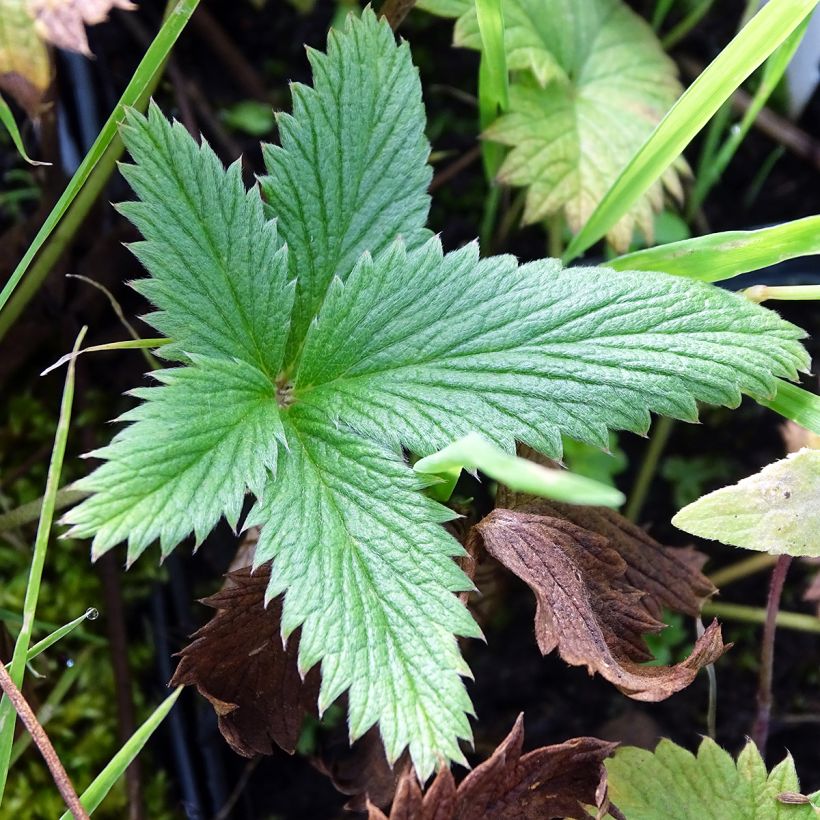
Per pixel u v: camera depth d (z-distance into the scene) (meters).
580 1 0.23
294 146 0.18
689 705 0.23
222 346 0.17
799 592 0.23
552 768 0.17
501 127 0.22
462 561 0.18
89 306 0.24
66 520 0.15
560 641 0.16
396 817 0.16
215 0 0.26
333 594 0.16
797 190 0.26
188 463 0.16
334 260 0.18
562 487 0.13
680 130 0.19
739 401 0.17
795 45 0.21
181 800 0.22
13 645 0.21
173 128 0.17
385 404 0.17
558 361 0.17
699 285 0.17
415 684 0.16
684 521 0.18
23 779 0.21
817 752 0.23
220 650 0.18
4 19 0.17
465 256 0.17
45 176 0.22
